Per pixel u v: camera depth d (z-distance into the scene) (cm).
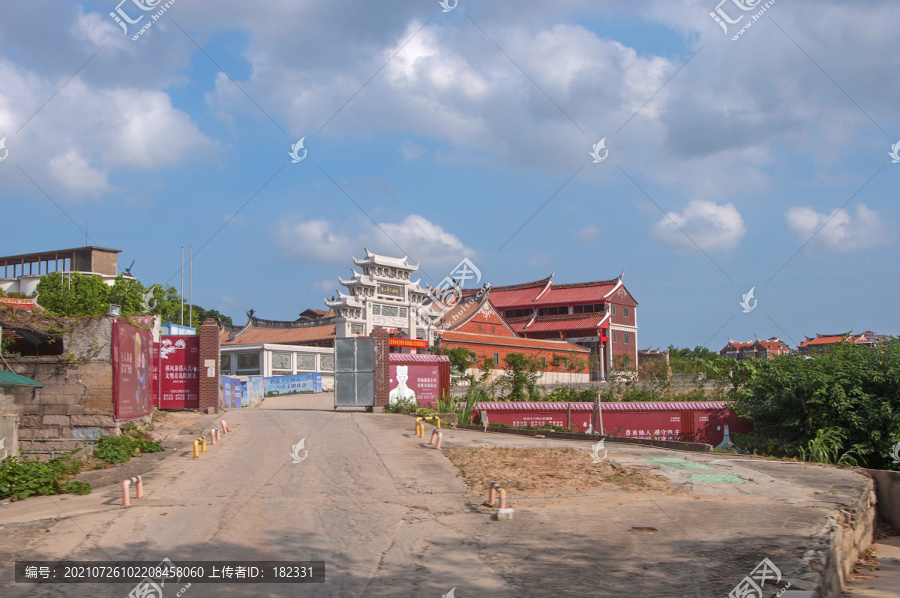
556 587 704
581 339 7700
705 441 2434
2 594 687
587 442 1978
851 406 2097
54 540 876
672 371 4019
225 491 1182
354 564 789
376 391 2825
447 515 1009
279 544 865
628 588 696
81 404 1750
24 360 1752
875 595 853
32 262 6919
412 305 6109
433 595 690
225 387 3509
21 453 1702
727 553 803
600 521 965
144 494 1166
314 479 1285
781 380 2256
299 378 5356
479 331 6694
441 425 2398
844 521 988
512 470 1355
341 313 5641
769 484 1244
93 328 1766
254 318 6794
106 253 6794
